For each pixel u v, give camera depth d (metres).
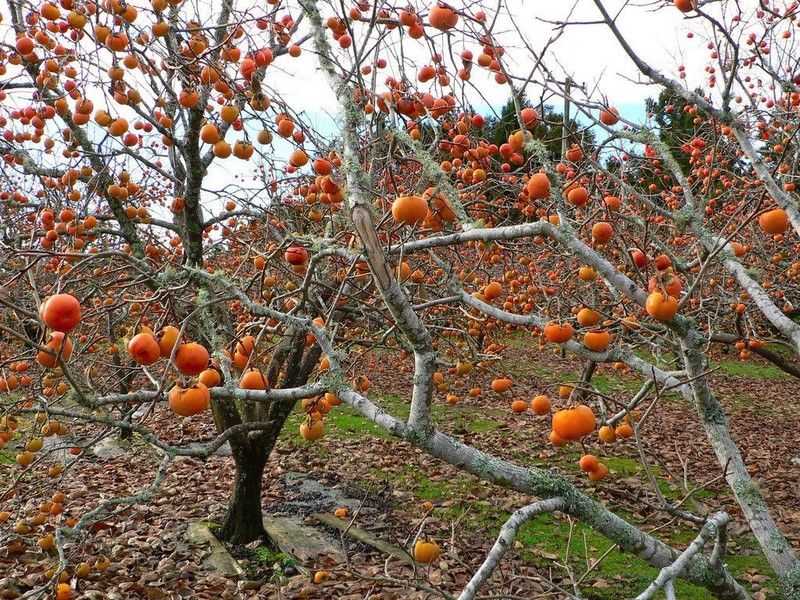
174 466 7.05
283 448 7.82
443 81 3.16
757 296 2.95
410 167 3.49
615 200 3.13
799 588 2.43
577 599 2.25
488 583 4.36
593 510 1.95
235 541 5.18
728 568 4.74
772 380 12.70
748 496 2.59
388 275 1.74
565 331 2.85
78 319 1.67
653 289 2.28
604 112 3.19
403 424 1.90
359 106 2.39
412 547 2.58
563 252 4.93
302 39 4.25
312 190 3.63
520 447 7.75
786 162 5.31
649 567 4.73
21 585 4.25
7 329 1.62
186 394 1.81
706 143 5.38
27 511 5.18
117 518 5.58
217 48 3.02
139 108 3.72
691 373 2.53
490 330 5.89
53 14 3.19
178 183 4.91
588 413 2.11
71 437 3.81
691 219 3.03
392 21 2.65
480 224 2.40
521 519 1.73
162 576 4.56
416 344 1.85
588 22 2.41
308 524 5.62
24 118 3.81
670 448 7.86
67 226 3.73
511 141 2.92
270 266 4.05
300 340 4.65
